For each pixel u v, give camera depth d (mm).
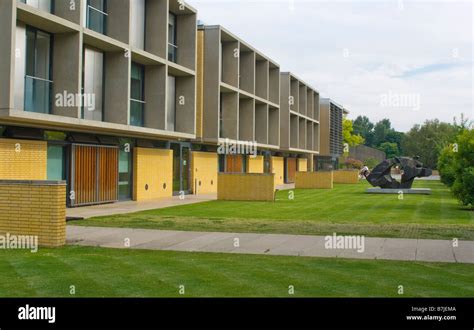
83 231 14070
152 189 28297
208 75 33219
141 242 12305
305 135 56500
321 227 15133
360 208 22406
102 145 23750
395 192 34188
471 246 11703
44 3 19766
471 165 21781
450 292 7730
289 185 48656
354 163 78188
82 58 22188
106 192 24219
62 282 8219
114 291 7730
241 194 27047
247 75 40094
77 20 20016
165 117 26625
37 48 19547
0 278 8453
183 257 10438
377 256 10586
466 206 23250
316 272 9039
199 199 27719
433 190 38312
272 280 8414
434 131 88188
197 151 33938
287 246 11789
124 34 23453
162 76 26719
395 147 122312
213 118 33094
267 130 43438
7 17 16578
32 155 19547
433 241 12391
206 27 33250
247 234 13594
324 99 66250
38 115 17703
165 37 26703
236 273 8922
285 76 50812
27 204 11820
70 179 21719
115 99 23438
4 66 16594
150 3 26906
